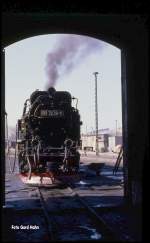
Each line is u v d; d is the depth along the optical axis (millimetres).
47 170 19812
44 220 12523
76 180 20375
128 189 14539
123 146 15406
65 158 20172
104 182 23953
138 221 11852
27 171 20797
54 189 20484
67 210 14117
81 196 17750
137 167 13555
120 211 13641
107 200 16344
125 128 14945
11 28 13398
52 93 21969
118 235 9945
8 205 15219
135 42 13320
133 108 14094
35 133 21469
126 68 14297
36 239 10062
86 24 13758
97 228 11234
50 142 21688
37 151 20406
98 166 28281
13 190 20281
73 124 22094
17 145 23531
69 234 10500
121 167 37500
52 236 9867
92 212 12781
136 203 13445
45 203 15766
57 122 21797
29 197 17594
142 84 12477
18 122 23562
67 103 21969
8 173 31375
